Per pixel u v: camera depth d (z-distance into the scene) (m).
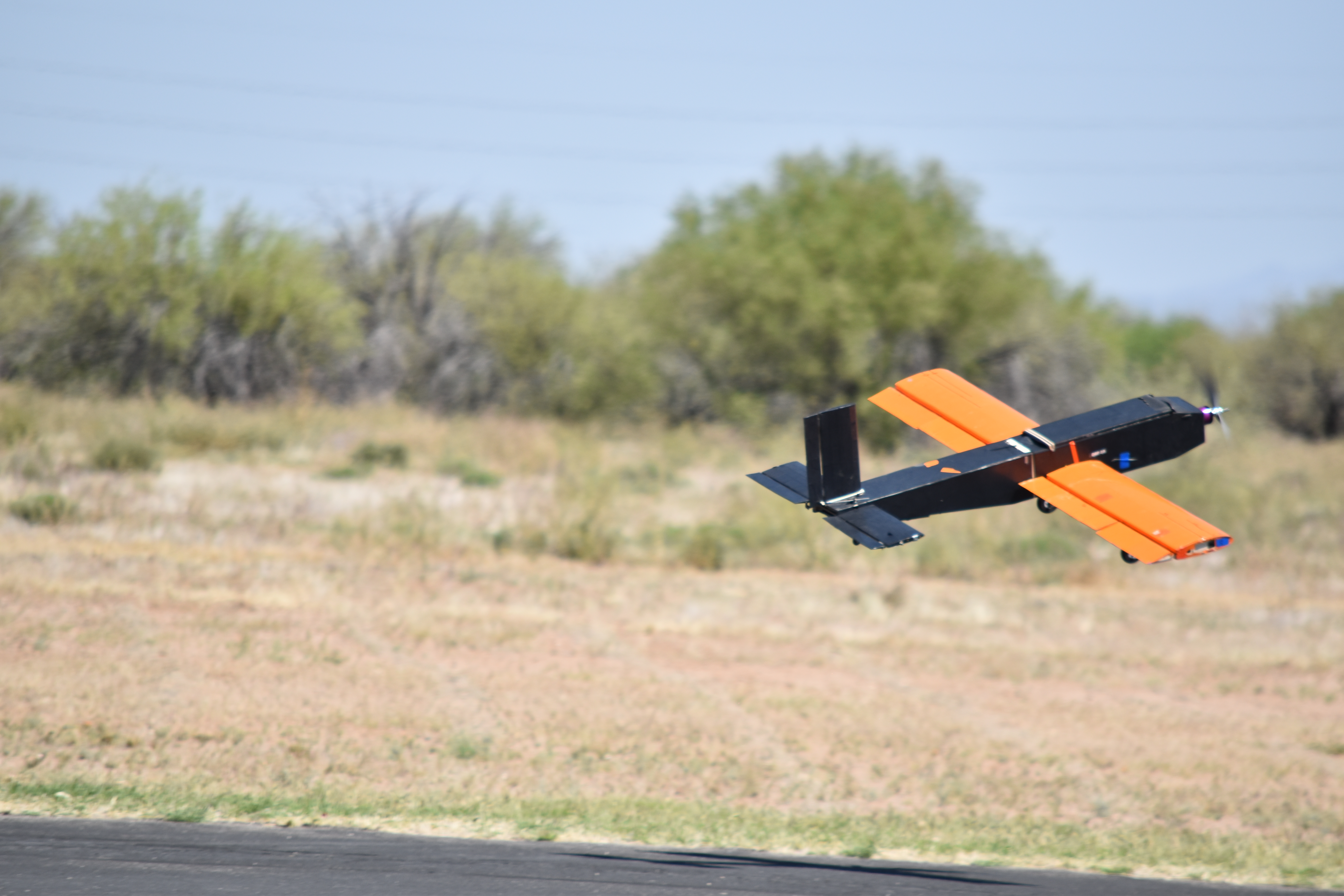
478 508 96.69
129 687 52.34
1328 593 90.69
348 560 80.12
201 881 31.69
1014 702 61.28
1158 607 84.38
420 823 39.81
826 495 33.44
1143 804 47.88
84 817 37.56
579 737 51.59
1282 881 39.19
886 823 44.19
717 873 35.97
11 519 80.25
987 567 92.19
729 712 56.47
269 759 45.91
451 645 63.62
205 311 142.00
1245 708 62.62
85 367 137.62
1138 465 37.06
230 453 111.81
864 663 66.69
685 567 87.81
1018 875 38.31
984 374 144.62
